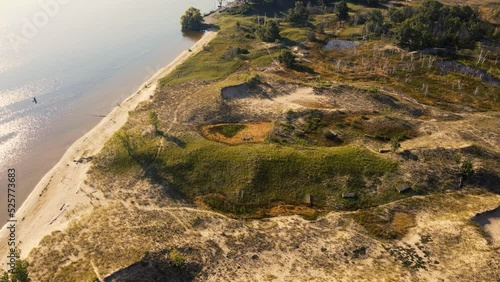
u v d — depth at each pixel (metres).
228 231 52.78
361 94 87.38
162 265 45.84
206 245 49.88
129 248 48.25
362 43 124.62
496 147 67.75
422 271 45.62
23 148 75.00
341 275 45.47
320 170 61.78
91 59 114.69
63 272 45.31
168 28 146.88
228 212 56.62
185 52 122.88
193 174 62.62
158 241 49.84
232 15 160.50
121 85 99.62
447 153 64.06
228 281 45.09
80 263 46.53
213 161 64.31
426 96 90.44
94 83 100.38
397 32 118.19
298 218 55.12
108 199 58.75
